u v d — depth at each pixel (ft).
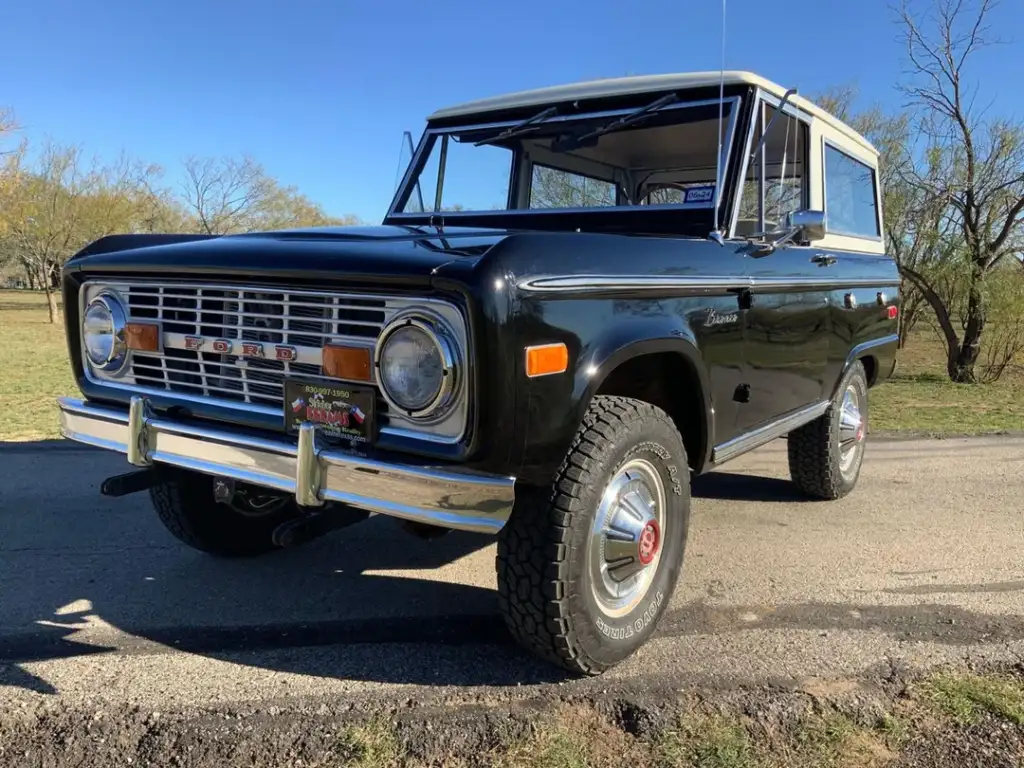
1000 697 8.27
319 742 7.37
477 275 6.74
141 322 9.04
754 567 12.17
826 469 15.26
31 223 92.53
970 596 11.10
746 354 10.52
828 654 9.24
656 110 11.39
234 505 11.76
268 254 7.95
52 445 20.13
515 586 7.97
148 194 111.04
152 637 9.48
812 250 12.59
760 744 7.48
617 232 11.34
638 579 8.96
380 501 7.17
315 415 7.65
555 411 7.26
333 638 9.53
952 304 52.26
